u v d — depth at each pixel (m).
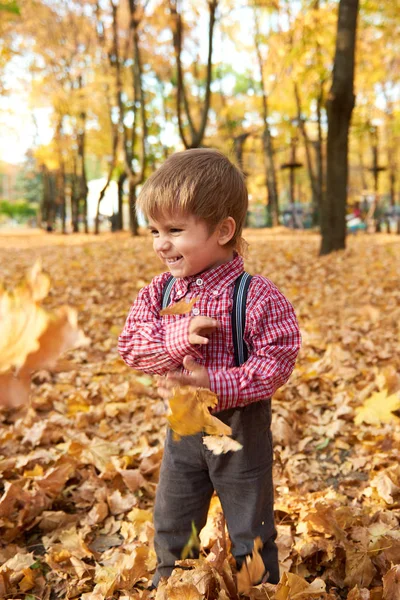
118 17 18.16
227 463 1.66
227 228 1.58
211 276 1.62
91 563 2.26
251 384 1.49
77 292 7.62
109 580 2.07
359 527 2.24
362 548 2.08
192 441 1.70
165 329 1.52
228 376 1.46
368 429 3.26
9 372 0.42
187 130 27.05
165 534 1.80
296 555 2.16
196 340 1.42
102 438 3.37
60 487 2.68
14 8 17.00
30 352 0.41
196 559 1.81
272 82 22.17
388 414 3.29
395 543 2.10
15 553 2.29
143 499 2.72
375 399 3.41
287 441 3.19
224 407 1.49
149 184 1.55
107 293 7.80
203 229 1.52
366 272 8.88
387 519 2.34
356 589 1.90
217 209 1.52
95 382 4.30
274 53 17.58
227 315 1.59
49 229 32.38
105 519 2.55
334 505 2.48
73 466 2.92
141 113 18.27
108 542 2.40
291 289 7.62
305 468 2.94
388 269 9.09
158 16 14.18
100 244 17.00
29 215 65.12
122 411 3.74
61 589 2.11
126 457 2.97
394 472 2.72
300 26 14.71
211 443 1.29
